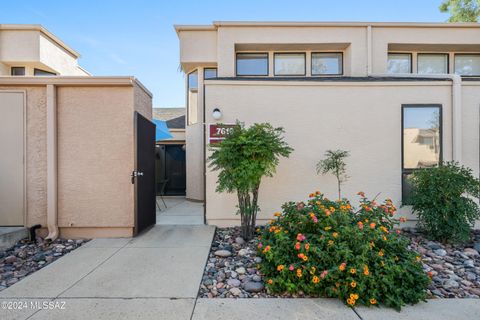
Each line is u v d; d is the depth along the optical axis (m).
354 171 5.81
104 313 2.67
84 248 4.49
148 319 2.58
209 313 2.69
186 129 10.08
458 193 4.63
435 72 9.14
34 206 5.03
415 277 2.96
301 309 2.76
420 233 5.37
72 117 5.07
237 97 5.81
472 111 5.77
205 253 4.23
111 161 5.09
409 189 5.76
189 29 9.03
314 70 9.02
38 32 9.14
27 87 5.00
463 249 4.50
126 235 5.11
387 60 8.87
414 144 5.81
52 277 3.44
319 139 5.82
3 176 4.98
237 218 5.83
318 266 3.04
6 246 4.58
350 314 2.67
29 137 5.01
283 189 5.81
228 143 4.56
